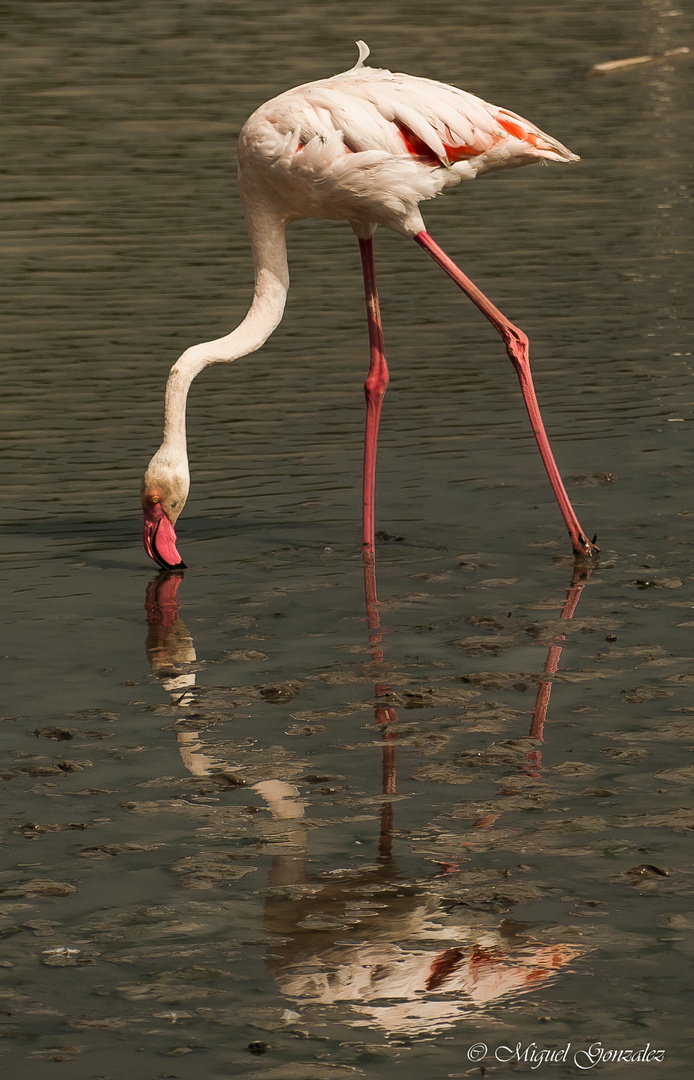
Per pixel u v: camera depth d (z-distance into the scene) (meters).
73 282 18.14
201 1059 5.27
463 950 5.87
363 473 11.54
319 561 10.86
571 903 6.19
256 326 11.23
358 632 9.45
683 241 20.05
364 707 8.27
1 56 30.67
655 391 14.68
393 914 6.14
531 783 7.28
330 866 6.54
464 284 10.86
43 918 6.18
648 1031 5.36
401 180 10.59
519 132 11.02
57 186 22.25
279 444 13.47
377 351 11.30
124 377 15.05
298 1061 5.25
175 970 5.80
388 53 30.81
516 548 10.98
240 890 6.36
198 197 21.81
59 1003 5.61
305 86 10.93
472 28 34.28
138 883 6.44
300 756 7.66
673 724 7.91
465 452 13.20
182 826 6.94
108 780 7.43
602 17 36.28
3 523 11.70
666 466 12.67
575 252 19.64
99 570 10.79
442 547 11.05
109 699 8.46
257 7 36.31
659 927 6.00
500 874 6.43
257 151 10.77
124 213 21.06
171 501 10.77
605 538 11.11
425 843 6.72
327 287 18.42
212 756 7.68
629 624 9.43
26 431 13.64
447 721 8.05
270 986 5.68
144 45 31.75
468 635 9.31
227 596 10.20
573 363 15.59
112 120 25.73
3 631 9.60
